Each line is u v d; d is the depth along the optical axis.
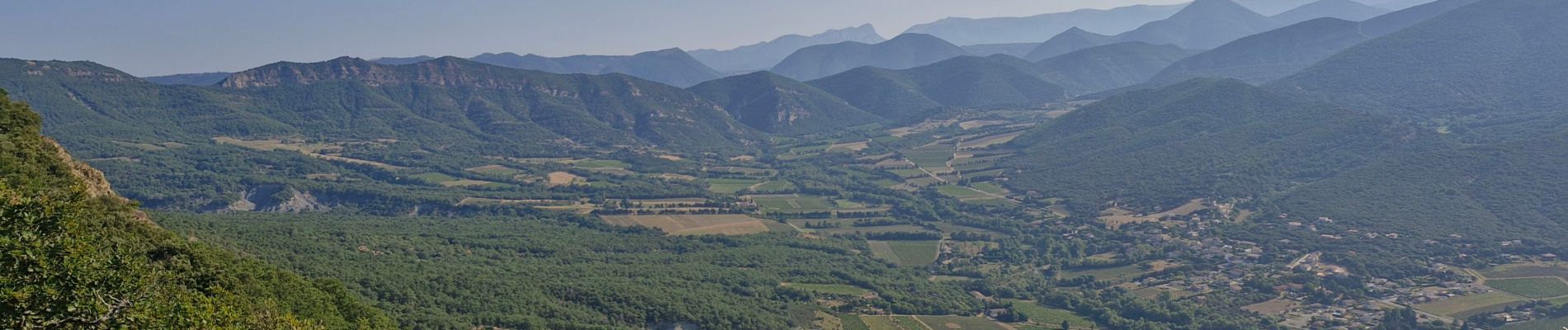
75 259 58.41
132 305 58.31
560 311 168.38
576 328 158.38
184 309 62.00
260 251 171.88
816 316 196.50
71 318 53.56
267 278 116.44
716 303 187.38
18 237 57.94
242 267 115.19
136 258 92.12
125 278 62.78
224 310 67.00
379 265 183.62
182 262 103.56
